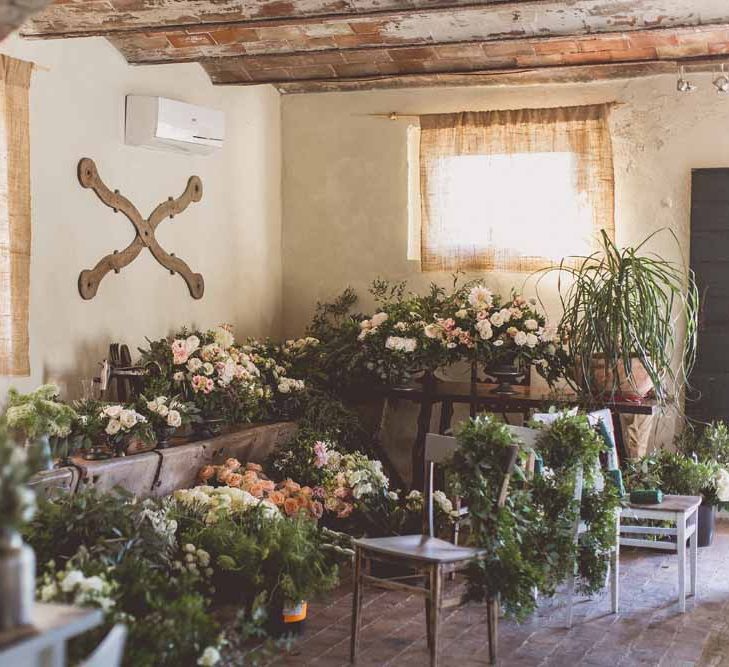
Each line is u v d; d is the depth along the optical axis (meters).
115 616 2.98
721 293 6.48
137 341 6.05
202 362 5.57
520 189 6.84
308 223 7.46
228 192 6.91
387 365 6.38
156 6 4.87
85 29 5.06
